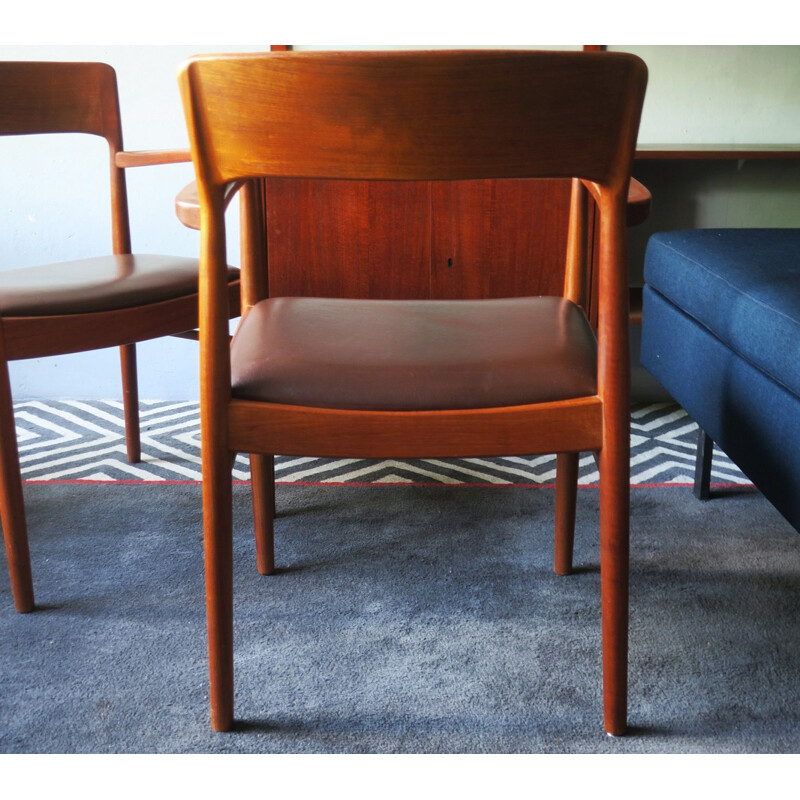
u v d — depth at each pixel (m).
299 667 1.13
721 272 1.35
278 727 1.02
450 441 0.92
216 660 0.98
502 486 1.70
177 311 1.36
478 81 0.77
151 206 2.13
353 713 1.04
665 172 2.15
